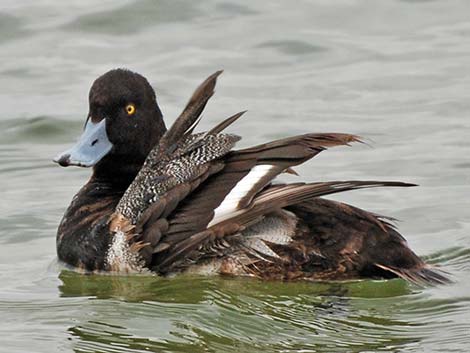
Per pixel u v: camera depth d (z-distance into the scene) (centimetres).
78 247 1173
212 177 1108
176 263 1108
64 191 1455
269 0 2047
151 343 1017
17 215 1376
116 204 1202
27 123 1681
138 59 1870
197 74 1819
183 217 1101
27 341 1023
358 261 1080
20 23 1977
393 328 1030
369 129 1623
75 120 1688
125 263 1132
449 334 1013
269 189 1084
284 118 1670
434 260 1204
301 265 1084
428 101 1711
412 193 1398
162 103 1709
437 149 1540
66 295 1134
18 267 1226
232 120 1153
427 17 1998
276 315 1062
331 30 1959
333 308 1075
